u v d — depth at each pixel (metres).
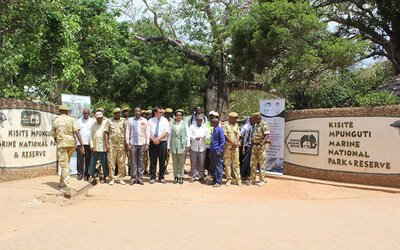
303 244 4.16
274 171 10.73
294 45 16.77
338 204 6.86
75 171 10.73
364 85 23.73
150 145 9.94
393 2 17.80
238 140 9.53
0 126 8.55
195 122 10.19
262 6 17.11
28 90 15.61
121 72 22.02
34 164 9.51
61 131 7.69
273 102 10.73
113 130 9.59
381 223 5.14
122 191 8.57
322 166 9.83
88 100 11.20
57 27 12.70
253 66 18.31
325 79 18.88
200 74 21.88
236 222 5.34
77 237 4.60
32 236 4.70
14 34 11.98
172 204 7.03
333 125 9.65
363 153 9.05
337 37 17.98
